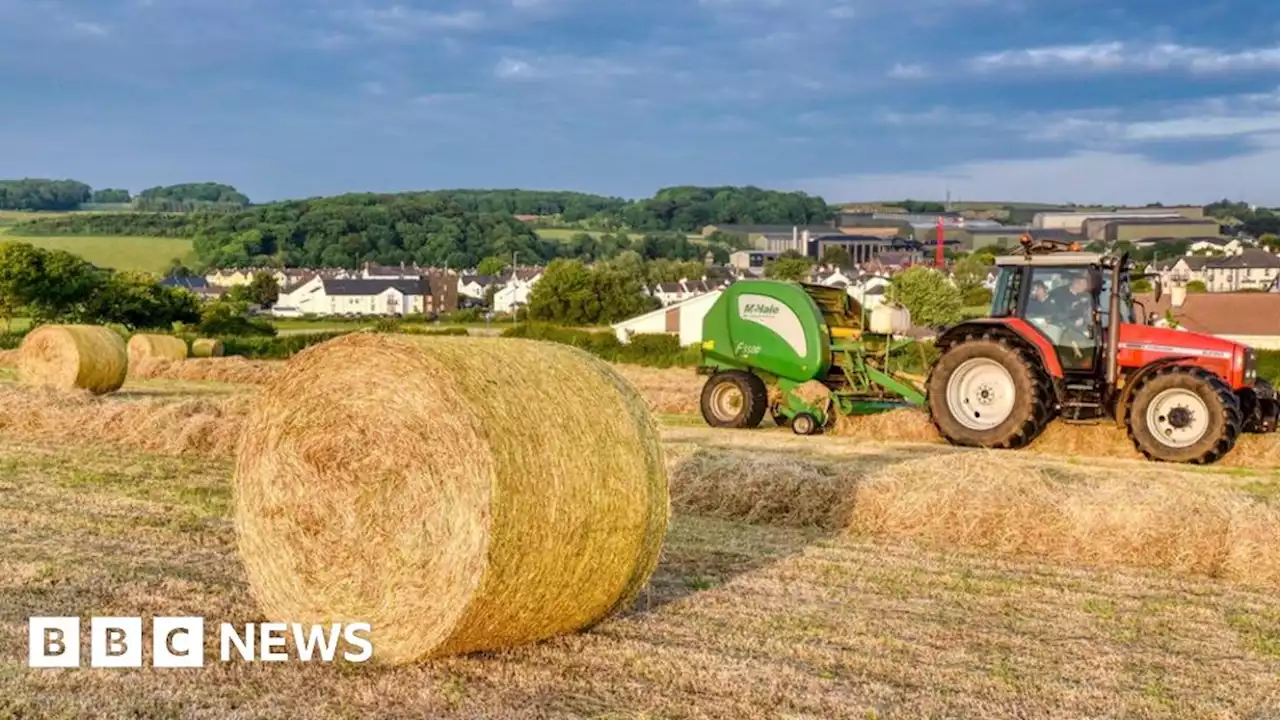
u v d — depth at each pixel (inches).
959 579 342.6
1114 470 540.7
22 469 510.3
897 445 632.4
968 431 616.4
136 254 6028.5
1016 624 299.7
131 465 525.0
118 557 349.1
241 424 571.8
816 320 680.4
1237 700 248.2
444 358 264.5
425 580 258.1
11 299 2370.8
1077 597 326.6
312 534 273.9
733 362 711.7
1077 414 604.4
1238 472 543.2
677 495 441.1
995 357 609.3
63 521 399.5
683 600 313.4
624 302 2962.6
